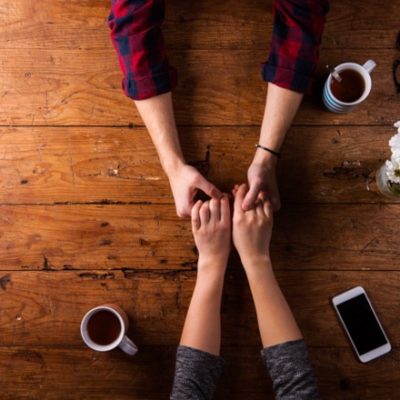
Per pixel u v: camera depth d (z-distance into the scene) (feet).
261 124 3.41
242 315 3.27
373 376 3.20
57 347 3.27
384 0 3.47
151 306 3.29
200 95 3.44
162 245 3.34
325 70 3.44
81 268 3.33
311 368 2.81
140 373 3.25
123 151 3.41
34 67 3.49
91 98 3.46
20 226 3.37
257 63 3.46
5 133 3.43
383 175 3.19
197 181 3.05
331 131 3.40
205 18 3.49
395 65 3.44
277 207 3.20
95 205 3.37
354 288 3.23
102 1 3.51
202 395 2.77
